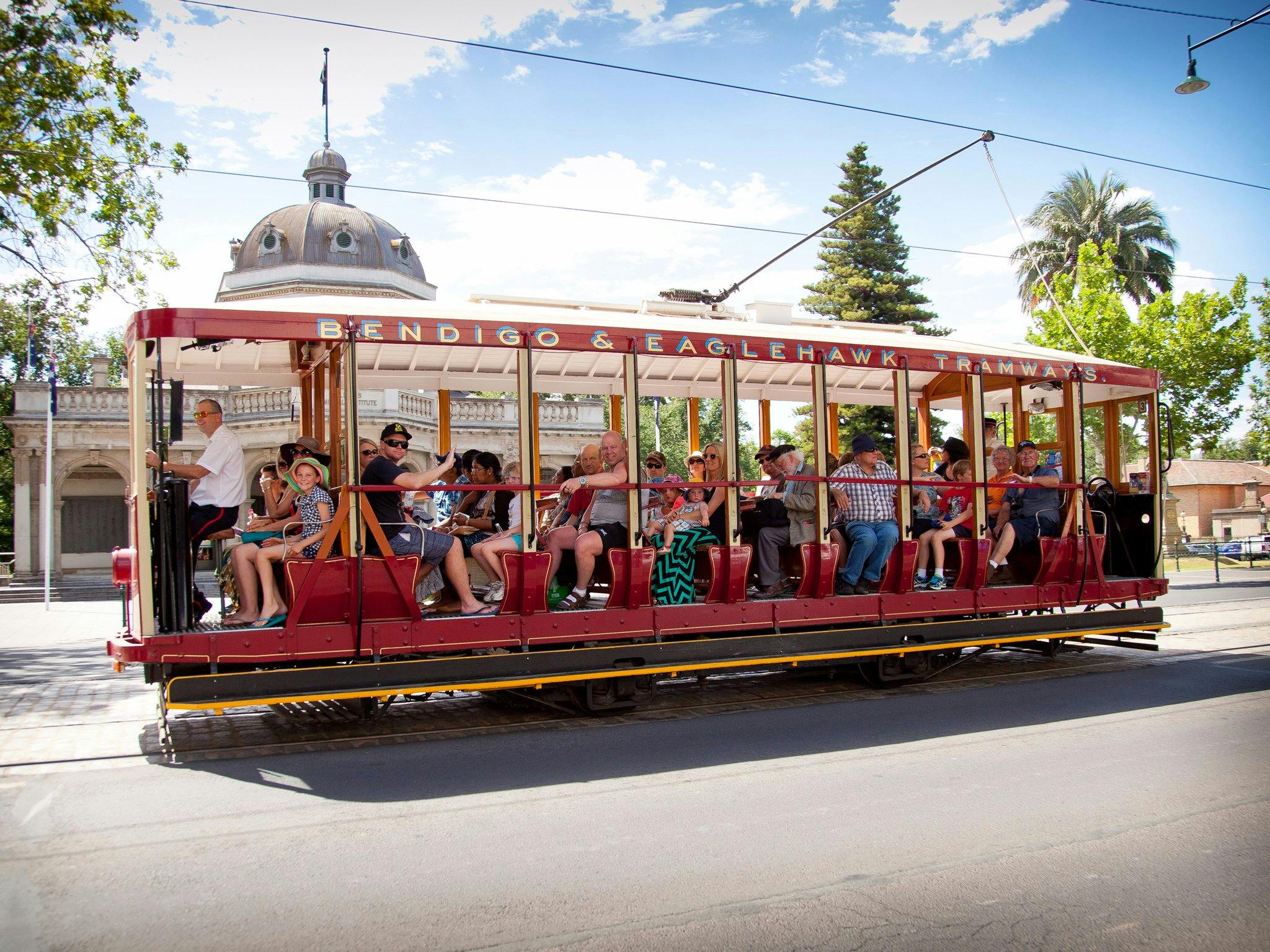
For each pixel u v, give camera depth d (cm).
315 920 410
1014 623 995
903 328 1142
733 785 614
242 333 695
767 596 892
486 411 2541
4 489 4784
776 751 704
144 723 804
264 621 721
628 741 733
